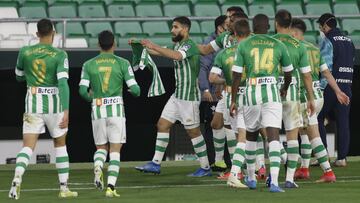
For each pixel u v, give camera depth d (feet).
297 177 101.55
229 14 101.55
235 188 89.66
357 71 140.77
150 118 143.64
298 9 172.24
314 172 110.83
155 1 169.68
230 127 102.06
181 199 79.61
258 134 90.89
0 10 160.35
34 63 79.51
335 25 116.57
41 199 80.79
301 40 99.50
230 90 96.58
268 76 83.76
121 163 135.44
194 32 160.15
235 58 84.84
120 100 85.25
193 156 140.97
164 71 135.74
